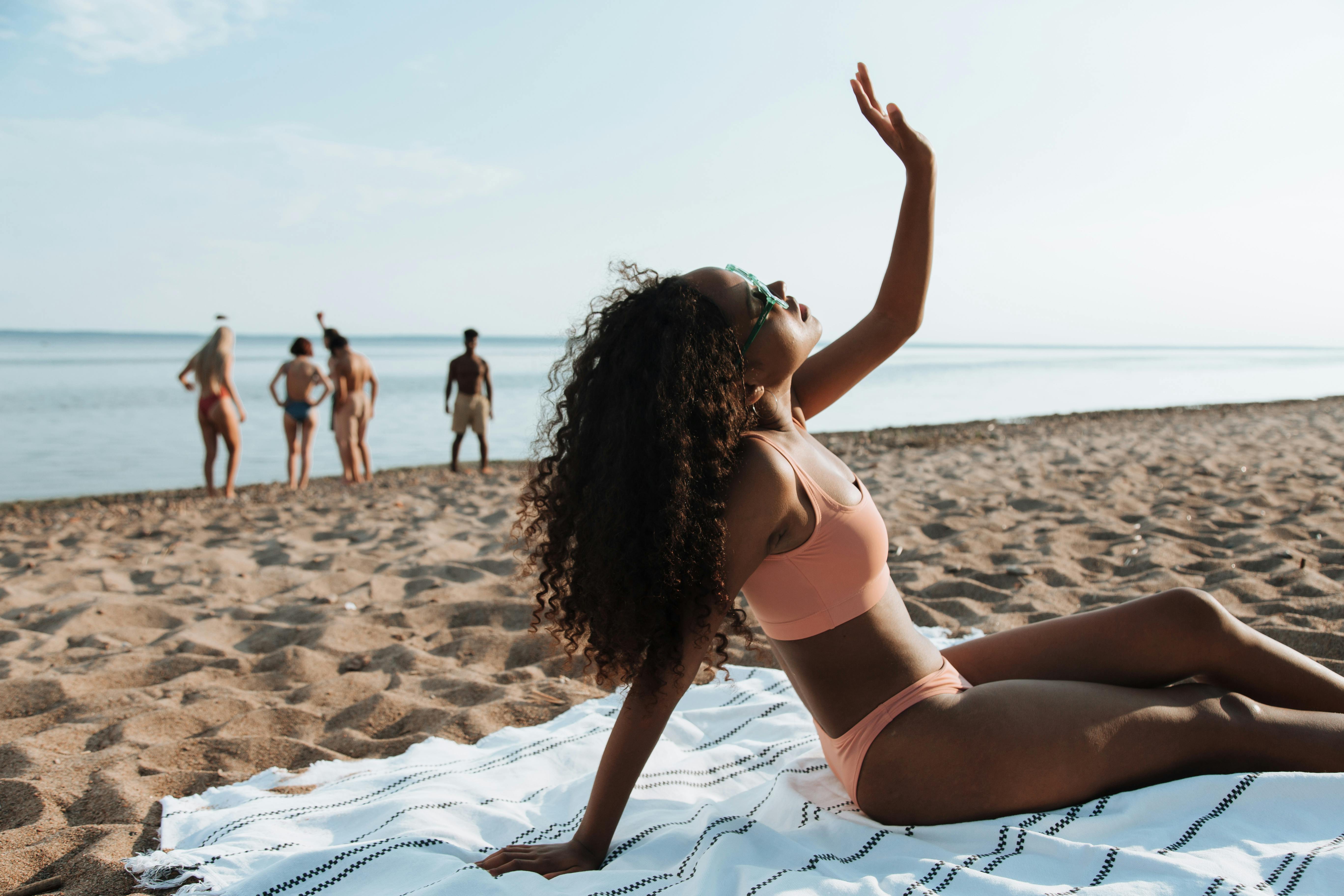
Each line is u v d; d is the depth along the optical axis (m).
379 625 3.84
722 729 2.48
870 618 1.59
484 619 3.95
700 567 1.46
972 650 1.85
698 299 1.53
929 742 1.57
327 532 6.33
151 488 10.34
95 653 3.51
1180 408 17.80
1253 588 3.70
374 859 1.65
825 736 1.75
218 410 8.71
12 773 2.40
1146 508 5.86
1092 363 64.19
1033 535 5.12
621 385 1.51
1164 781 1.61
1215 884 1.27
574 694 2.97
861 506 1.58
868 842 1.59
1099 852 1.40
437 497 8.24
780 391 1.65
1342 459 8.13
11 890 1.78
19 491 10.14
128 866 1.77
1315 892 1.26
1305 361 76.69
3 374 37.62
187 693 3.04
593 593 1.55
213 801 2.21
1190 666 1.74
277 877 1.61
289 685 3.17
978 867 1.44
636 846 1.72
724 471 1.47
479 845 1.78
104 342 170.38
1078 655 1.77
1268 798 1.50
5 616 4.18
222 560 5.33
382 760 2.45
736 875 1.47
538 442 1.73
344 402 9.73
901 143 1.85
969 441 11.99
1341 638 2.96
